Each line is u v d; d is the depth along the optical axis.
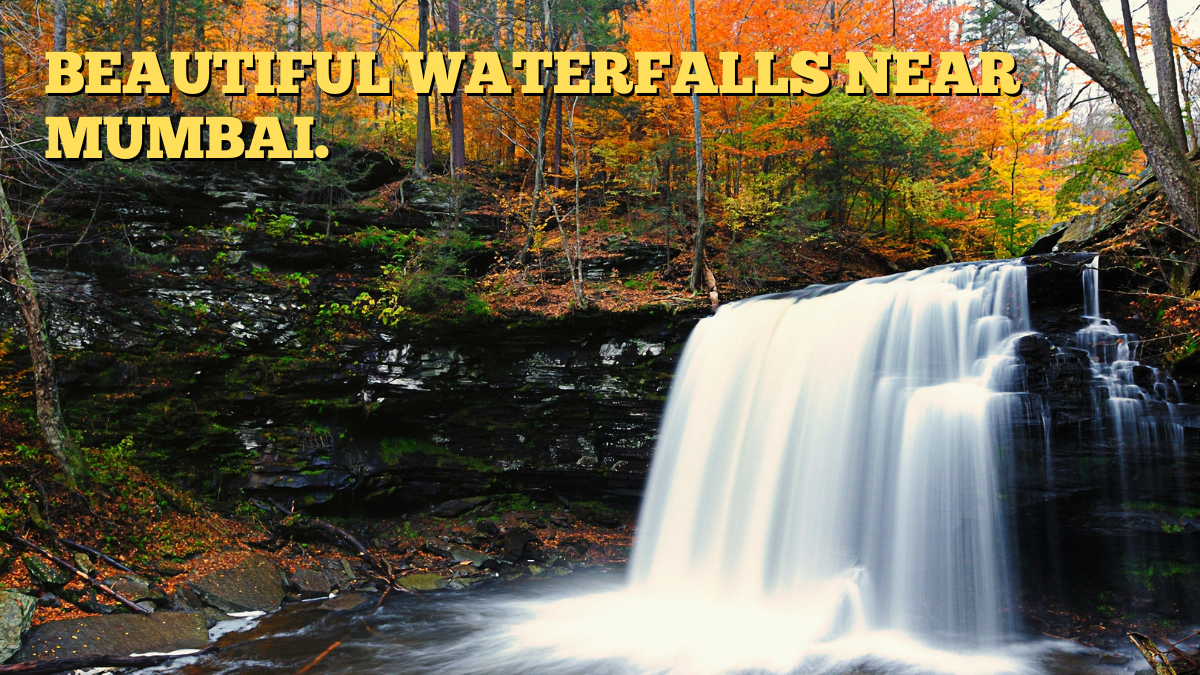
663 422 14.25
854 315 11.61
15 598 8.64
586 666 8.96
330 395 14.70
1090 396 8.99
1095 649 8.85
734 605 11.21
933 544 9.48
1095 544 9.36
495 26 25.23
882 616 9.68
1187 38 13.93
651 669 8.81
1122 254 10.55
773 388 12.09
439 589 12.32
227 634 10.01
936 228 22.03
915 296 10.95
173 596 10.31
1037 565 9.59
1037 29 10.57
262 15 27.92
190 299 14.32
